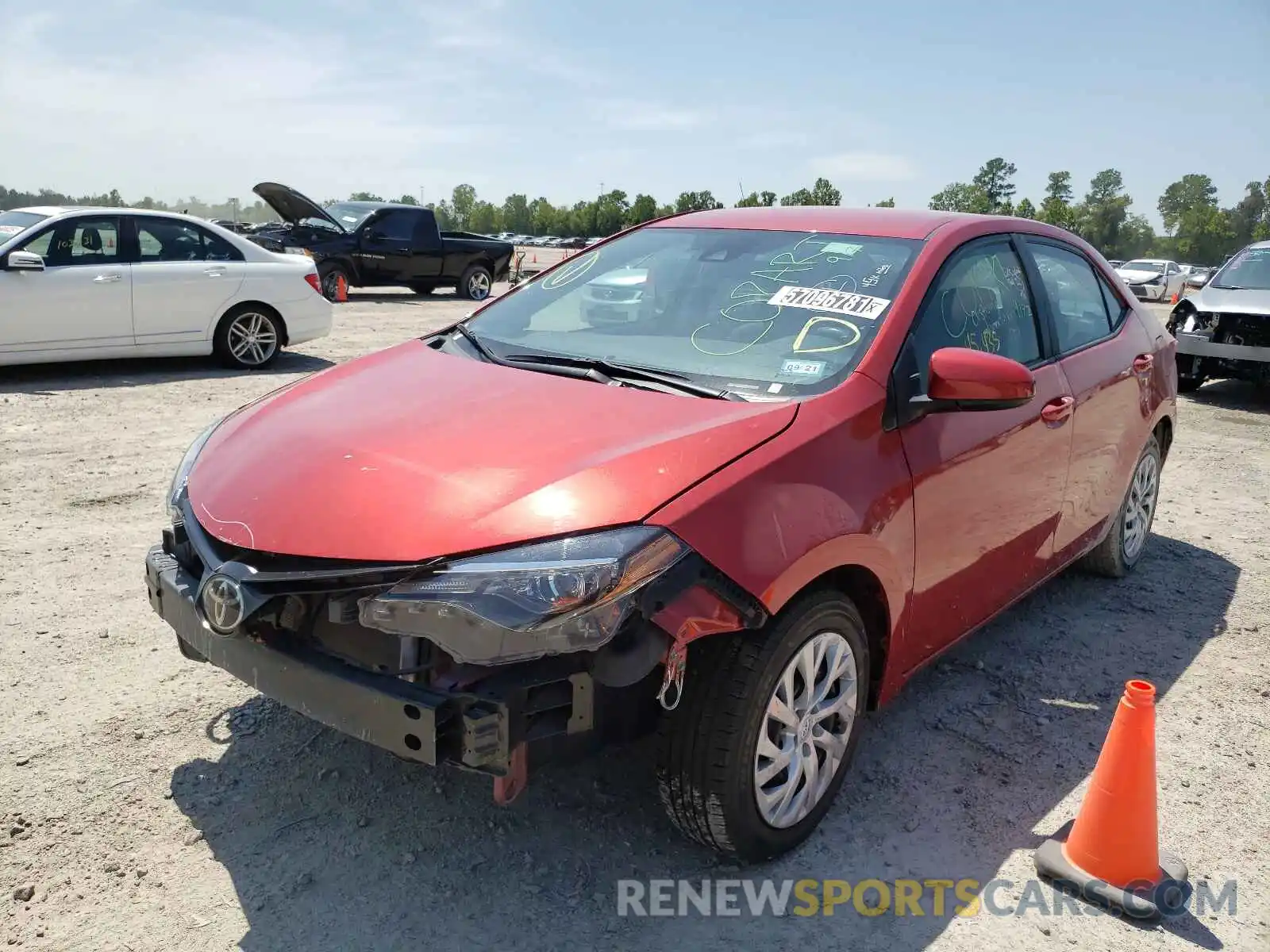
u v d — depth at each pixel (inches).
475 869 104.6
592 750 94.0
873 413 112.5
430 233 719.7
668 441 99.7
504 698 86.9
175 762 121.0
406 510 92.4
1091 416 161.8
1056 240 171.3
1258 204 5310.0
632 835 111.5
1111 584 200.1
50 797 112.4
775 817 105.0
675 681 90.0
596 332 135.7
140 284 359.6
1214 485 283.0
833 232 142.3
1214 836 118.1
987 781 126.9
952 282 134.6
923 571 120.4
